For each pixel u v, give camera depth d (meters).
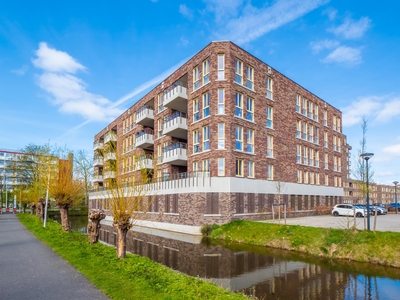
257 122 27.23
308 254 15.16
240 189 24.47
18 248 13.39
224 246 17.81
